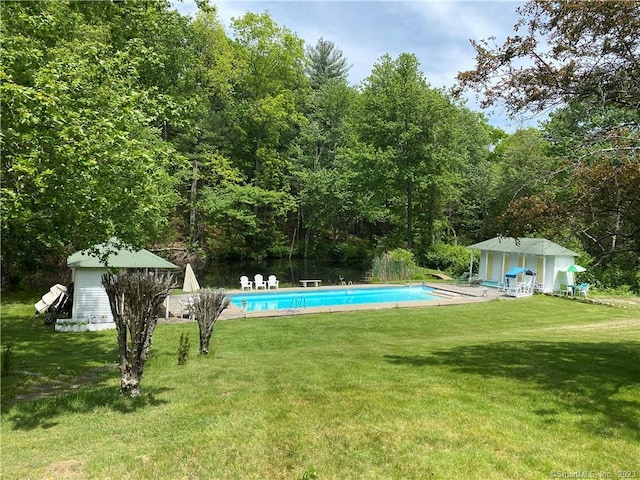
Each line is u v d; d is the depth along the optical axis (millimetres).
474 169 39781
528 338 11703
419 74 32938
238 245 38719
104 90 8078
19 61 7398
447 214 41625
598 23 6668
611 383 6703
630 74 6777
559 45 7238
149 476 3660
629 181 6508
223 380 7020
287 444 4305
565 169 7309
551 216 7516
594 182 6980
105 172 6992
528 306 19219
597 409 5438
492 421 4969
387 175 30859
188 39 29297
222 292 10203
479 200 39000
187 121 10078
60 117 5914
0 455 4078
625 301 21031
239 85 39281
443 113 31703
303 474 3693
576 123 7473
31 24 8938
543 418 5094
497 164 44031
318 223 41719
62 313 15391
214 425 4828
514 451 4188
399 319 15891
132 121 8078
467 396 5961
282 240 42594
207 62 36438
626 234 7461
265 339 12383
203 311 9875
